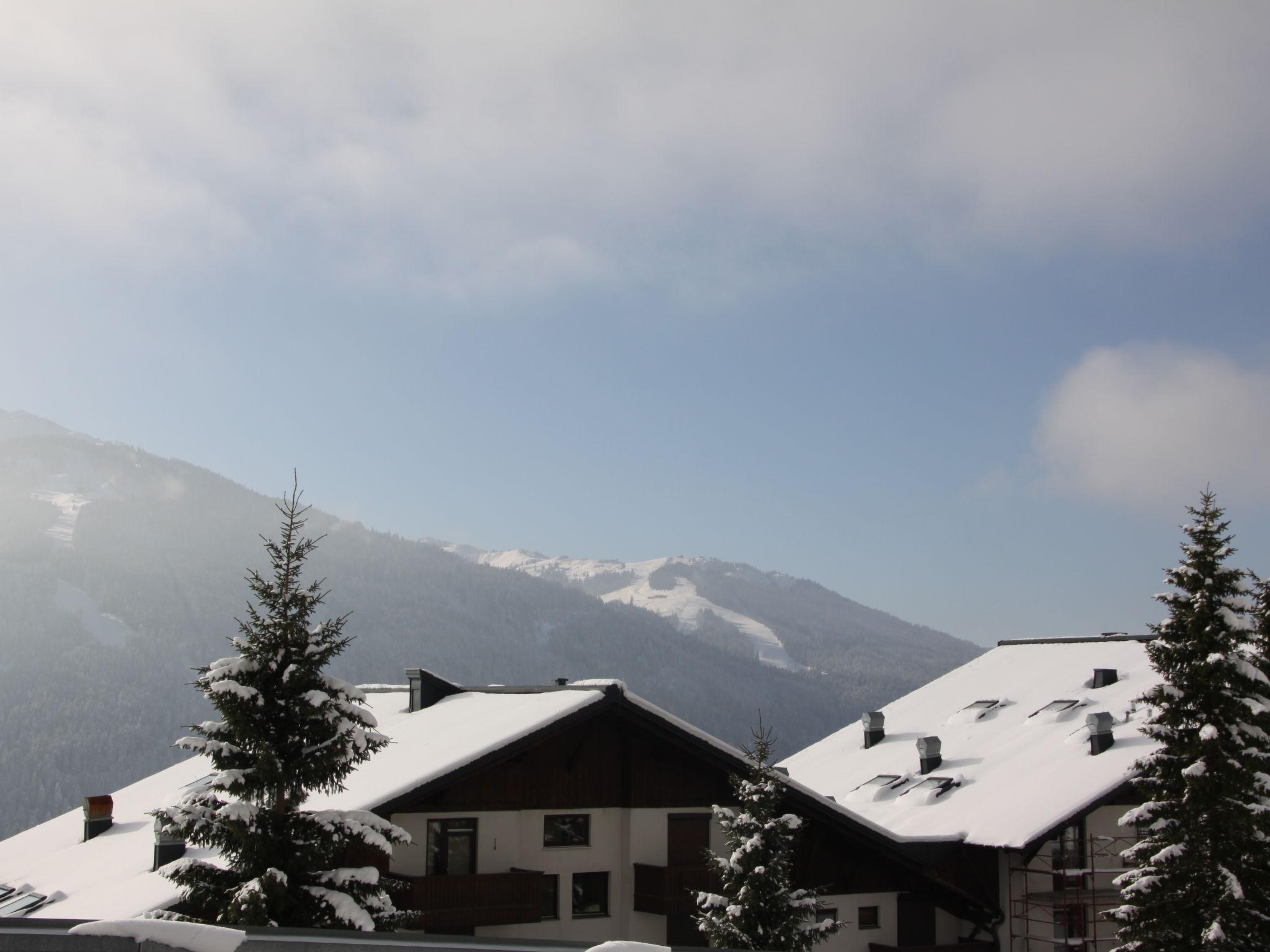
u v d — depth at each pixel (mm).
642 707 28375
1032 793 34188
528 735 26781
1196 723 26312
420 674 36469
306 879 19656
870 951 31891
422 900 25531
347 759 20266
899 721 48938
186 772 41031
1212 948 24594
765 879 24688
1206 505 27188
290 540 20875
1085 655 46594
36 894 27984
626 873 29000
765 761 26672
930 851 32594
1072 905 32375
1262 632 28828
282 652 20203
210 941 8906
